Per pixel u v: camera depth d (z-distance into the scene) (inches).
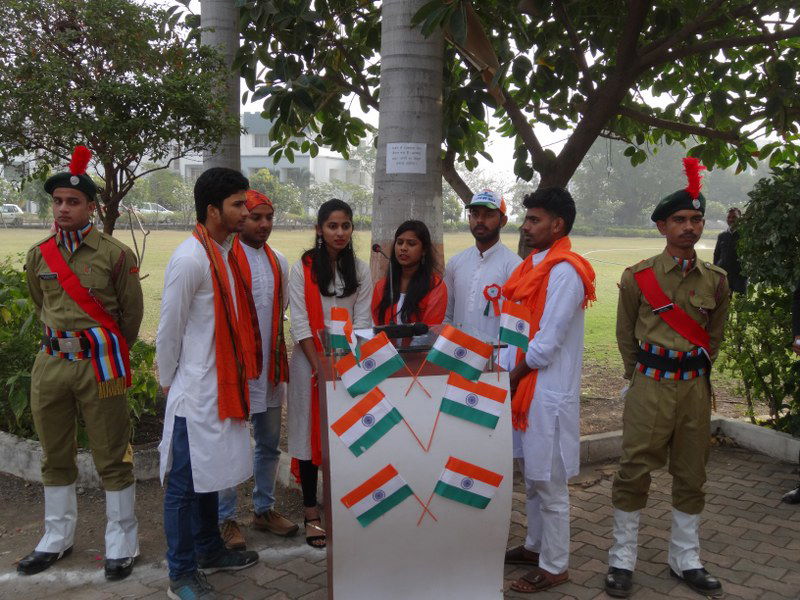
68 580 146.1
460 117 257.3
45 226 1779.0
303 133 293.9
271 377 159.6
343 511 112.5
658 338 140.8
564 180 253.8
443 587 118.8
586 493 192.2
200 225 135.6
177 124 205.3
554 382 135.9
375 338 114.0
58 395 146.7
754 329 237.8
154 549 159.8
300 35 225.1
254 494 167.6
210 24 239.1
